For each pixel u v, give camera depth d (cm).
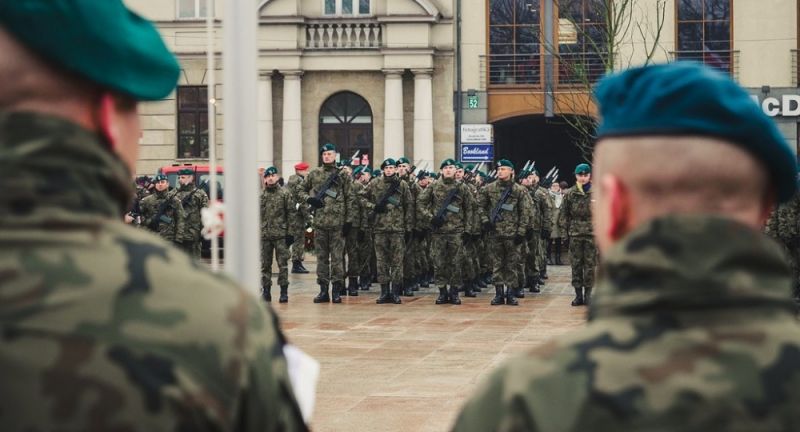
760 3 3847
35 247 199
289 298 2167
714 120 211
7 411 189
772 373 201
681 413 199
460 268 2064
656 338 206
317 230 2064
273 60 3997
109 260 201
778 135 213
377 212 2056
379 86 4000
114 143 212
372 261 2505
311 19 3988
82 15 202
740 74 3866
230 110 441
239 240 440
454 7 3975
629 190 216
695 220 208
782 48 3841
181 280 205
